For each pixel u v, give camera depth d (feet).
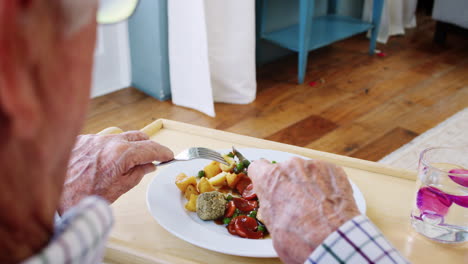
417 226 2.46
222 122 7.31
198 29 6.98
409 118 7.50
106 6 0.97
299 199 1.45
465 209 2.31
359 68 9.48
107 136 2.35
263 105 7.86
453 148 2.53
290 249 1.43
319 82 8.79
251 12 7.39
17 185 0.70
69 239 0.76
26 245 0.76
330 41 9.09
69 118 0.71
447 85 8.73
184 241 2.37
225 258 2.25
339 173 1.54
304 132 7.06
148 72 8.00
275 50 9.83
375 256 1.23
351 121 7.39
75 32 0.67
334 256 1.26
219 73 7.70
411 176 2.96
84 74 0.70
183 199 2.72
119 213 2.55
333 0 10.67
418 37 11.23
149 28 7.61
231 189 2.91
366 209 2.65
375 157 6.44
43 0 0.63
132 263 2.23
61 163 0.77
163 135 3.38
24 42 0.61
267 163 1.65
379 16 9.86
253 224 2.48
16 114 0.62
